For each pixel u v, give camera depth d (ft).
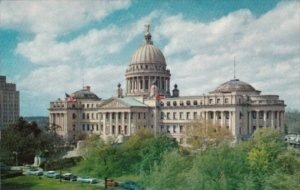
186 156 393.91
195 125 607.37
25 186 386.11
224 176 297.33
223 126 631.56
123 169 435.53
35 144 549.13
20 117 590.55
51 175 433.89
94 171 436.76
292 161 332.39
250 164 319.68
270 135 366.02
